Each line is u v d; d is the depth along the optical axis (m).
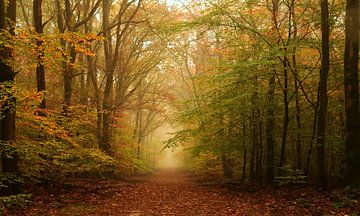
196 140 22.98
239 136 20.23
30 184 14.70
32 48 11.00
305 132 17.58
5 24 11.47
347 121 12.13
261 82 17.73
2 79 11.46
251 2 15.39
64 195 14.08
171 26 16.45
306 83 17.77
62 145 14.17
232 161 27.73
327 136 16.47
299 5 15.49
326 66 13.08
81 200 13.67
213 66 20.19
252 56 17.17
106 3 26.41
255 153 20.38
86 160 16.47
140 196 16.47
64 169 15.36
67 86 19.62
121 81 30.00
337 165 18.41
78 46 12.18
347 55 12.19
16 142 12.32
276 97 18.00
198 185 21.73
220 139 20.69
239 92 17.19
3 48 10.86
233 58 18.27
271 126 17.56
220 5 15.85
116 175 27.28
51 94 22.12
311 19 15.27
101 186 18.00
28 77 21.17
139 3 23.55
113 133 26.70
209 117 19.41
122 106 28.80
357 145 11.88
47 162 14.38
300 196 12.79
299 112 17.19
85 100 24.52
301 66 16.47
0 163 13.77
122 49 31.06
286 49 14.69
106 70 26.83
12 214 10.27
